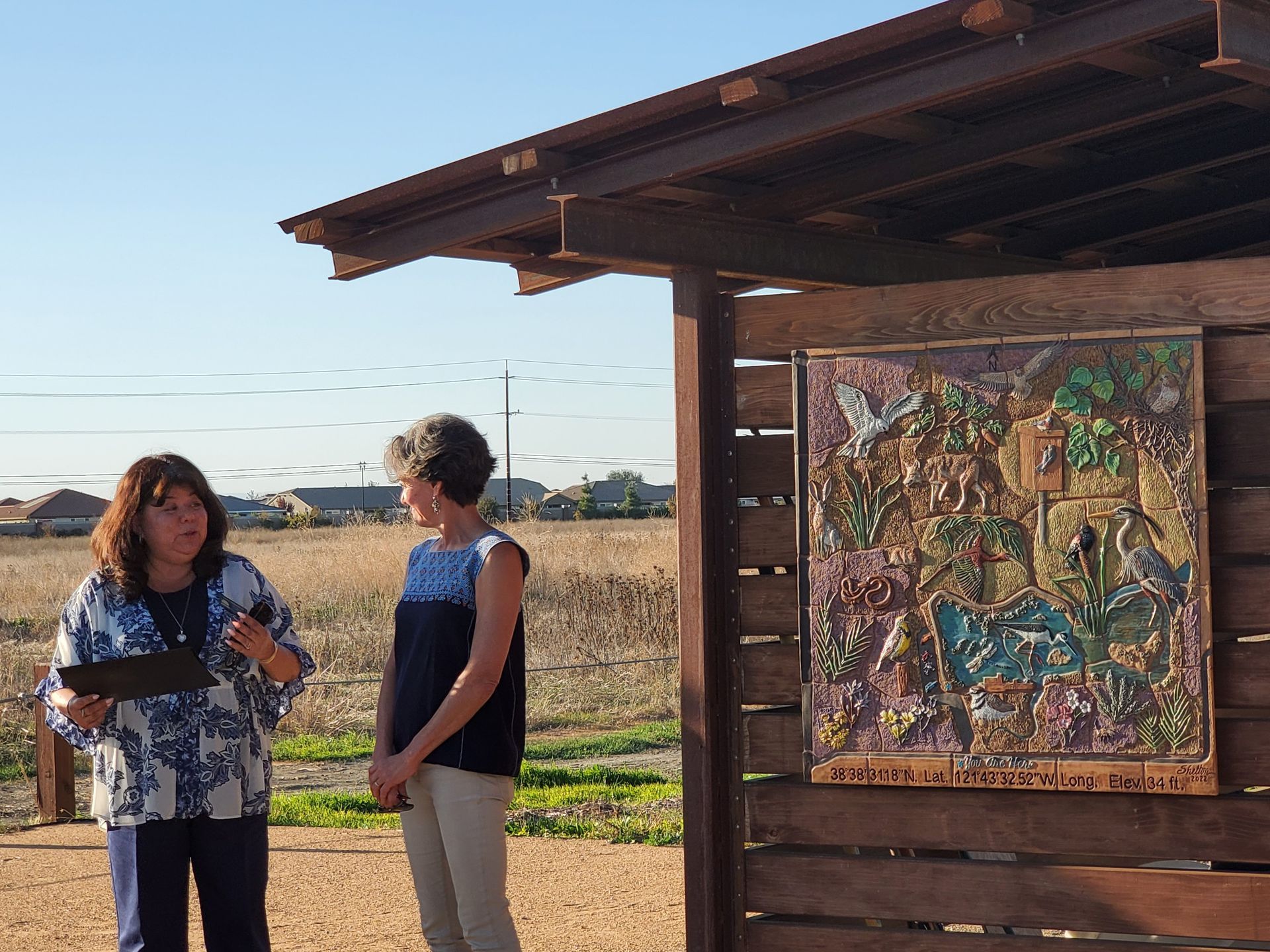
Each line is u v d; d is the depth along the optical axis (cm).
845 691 437
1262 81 360
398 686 410
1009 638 418
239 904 407
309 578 2053
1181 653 401
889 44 388
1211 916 403
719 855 459
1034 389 419
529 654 1497
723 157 421
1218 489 407
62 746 914
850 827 443
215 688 406
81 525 8125
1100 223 617
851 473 438
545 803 908
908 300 440
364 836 840
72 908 663
